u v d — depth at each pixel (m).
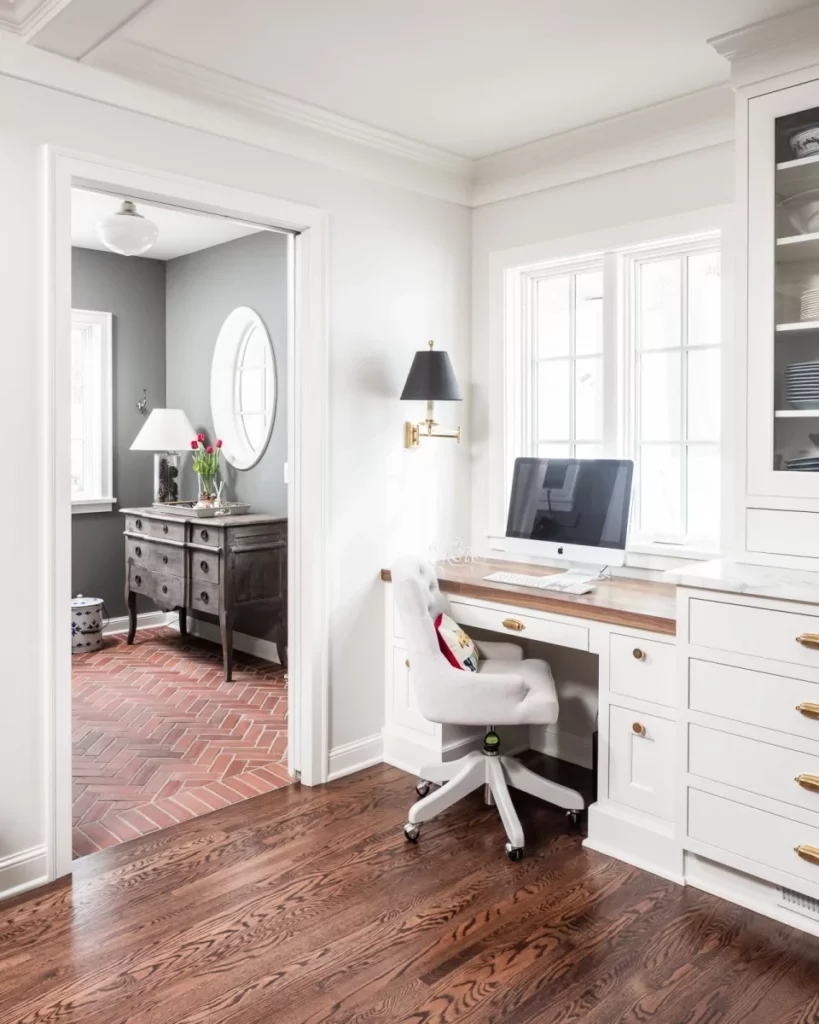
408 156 3.32
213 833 2.80
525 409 3.73
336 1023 1.88
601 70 2.66
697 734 2.40
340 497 3.23
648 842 2.57
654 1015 1.91
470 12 2.28
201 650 5.27
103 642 5.41
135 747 3.60
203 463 5.16
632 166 3.13
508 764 2.94
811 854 2.16
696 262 3.17
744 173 2.44
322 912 2.33
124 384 5.64
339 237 3.17
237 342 5.37
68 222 2.44
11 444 2.37
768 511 2.46
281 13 2.28
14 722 2.42
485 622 3.07
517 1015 1.91
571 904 2.38
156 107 2.61
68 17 2.17
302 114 2.92
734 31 2.37
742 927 2.26
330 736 3.25
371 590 3.37
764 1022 1.89
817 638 2.13
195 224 4.80
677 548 3.10
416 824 2.76
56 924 2.27
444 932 2.24
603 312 3.35
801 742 2.18
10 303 2.35
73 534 5.42
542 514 3.26
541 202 3.46
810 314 2.39
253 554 4.66
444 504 3.67
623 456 3.33
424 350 3.44
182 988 2.00
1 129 2.30
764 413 2.45
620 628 2.63
